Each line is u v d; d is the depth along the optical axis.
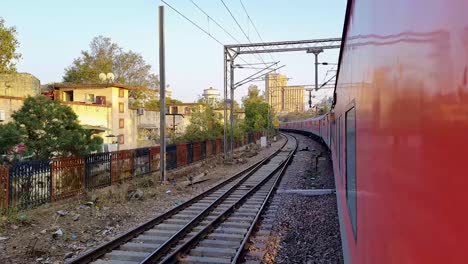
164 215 10.38
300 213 10.91
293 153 31.83
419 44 1.40
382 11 2.11
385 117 2.04
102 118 28.66
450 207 1.11
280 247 8.04
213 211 11.44
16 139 11.98
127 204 12.24
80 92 31.16
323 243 8.09
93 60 52.12
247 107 57.44
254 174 20.47
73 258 7.27
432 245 1.25
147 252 7.59
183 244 7.60
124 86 31.34
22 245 7.99
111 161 14.96
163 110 17.12
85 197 12.44
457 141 1.06
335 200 12.32
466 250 1.01
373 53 2.47
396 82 1.76
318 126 40.06
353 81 4.11
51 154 12.73
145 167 18.00
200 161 25.97
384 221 2.07
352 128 4.35
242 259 7.21
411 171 1.50
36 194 11.13
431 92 1.27
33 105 12.87
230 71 27.16
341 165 7.50
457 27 1.07
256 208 11.78
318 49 24.34
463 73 1.03
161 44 17.38
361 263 3.26
